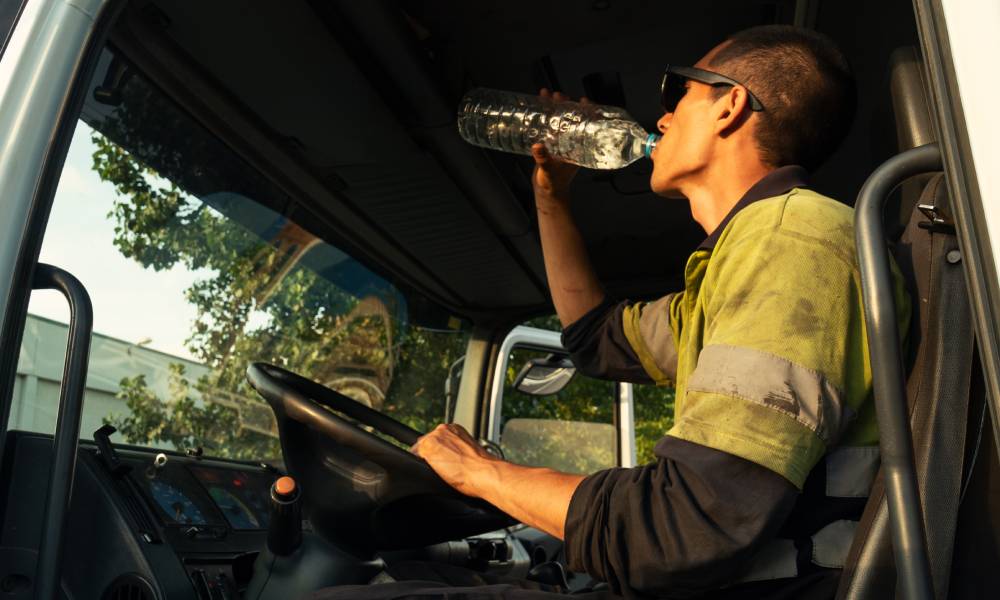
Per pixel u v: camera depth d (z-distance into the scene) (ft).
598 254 8.49
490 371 9.65
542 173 6.20
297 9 5.05
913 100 3.63
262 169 6.45
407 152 6.47
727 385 3.11
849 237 3.38
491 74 6.31
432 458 4.23
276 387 4.96
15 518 4.02
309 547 4.85
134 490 4.88
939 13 2.63
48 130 3.37
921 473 2.96
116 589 4.42
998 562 2.93
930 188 3.34
